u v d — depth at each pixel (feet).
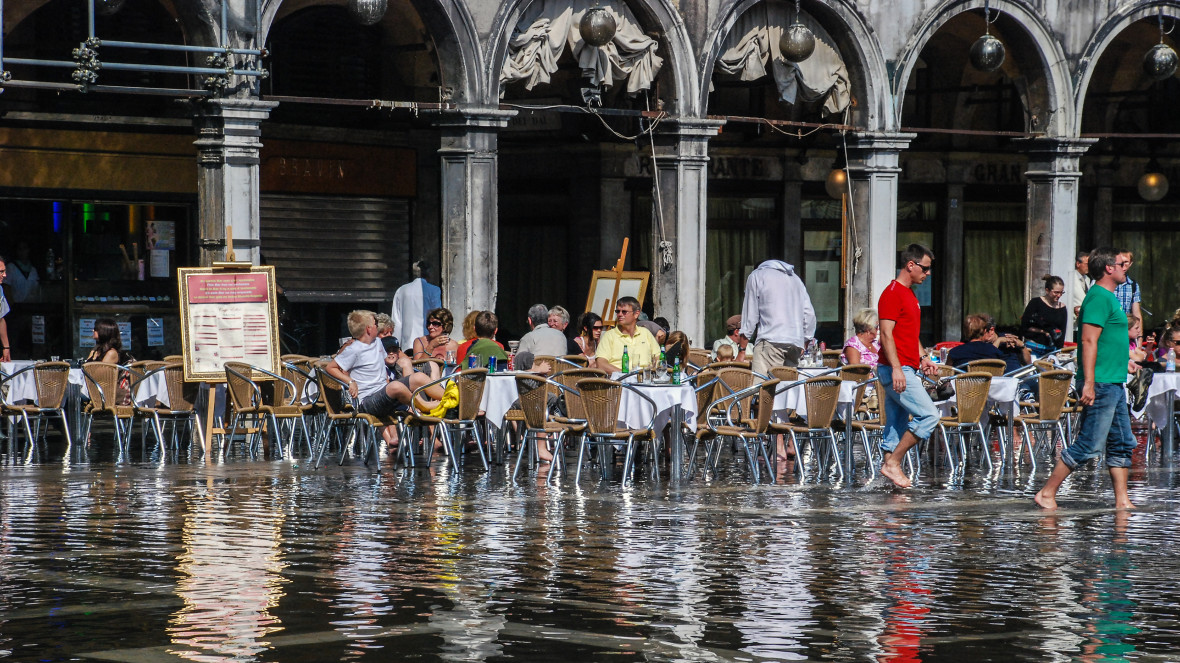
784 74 86.43
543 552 38.27
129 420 61.87
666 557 37.70
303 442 67.51
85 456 60.54
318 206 88.94
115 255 82.89
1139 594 33.55
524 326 101.35
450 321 66.03
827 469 59.00
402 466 58.13
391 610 31.30
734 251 103.96
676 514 45.39
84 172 80.53
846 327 90.79
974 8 91.81
